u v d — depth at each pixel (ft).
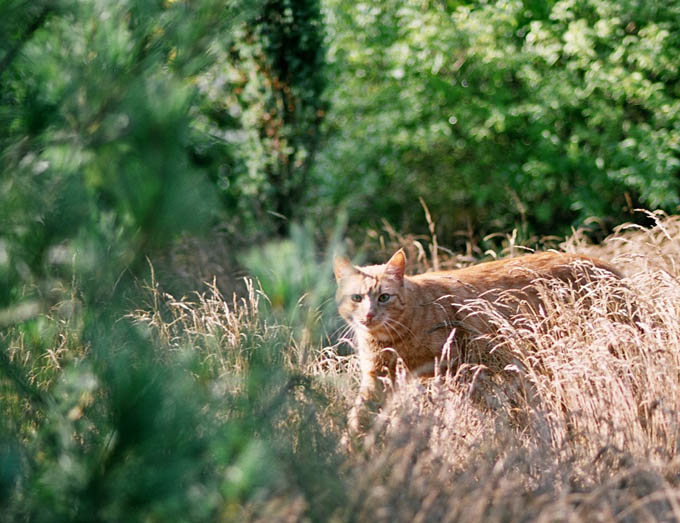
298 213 28.27
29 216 7.28
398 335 16.75
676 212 31.91
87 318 7.48
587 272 17.33
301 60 27.94
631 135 31.99
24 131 7.46
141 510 7.19
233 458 7.90
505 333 16.15
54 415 8.02
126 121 7.20
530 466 12.33
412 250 27.68
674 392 13.89
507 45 33.35
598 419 13.66
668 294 16.12
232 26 8.21
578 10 33.01
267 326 15.24
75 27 7.73
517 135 35.32
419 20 32.24
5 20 7.54
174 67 7.79
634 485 11.67
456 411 13.94
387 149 35.29
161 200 6.75
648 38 31.19
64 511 7.17
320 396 11.64
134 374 7.06
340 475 10.80
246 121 28.25
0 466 6.94
